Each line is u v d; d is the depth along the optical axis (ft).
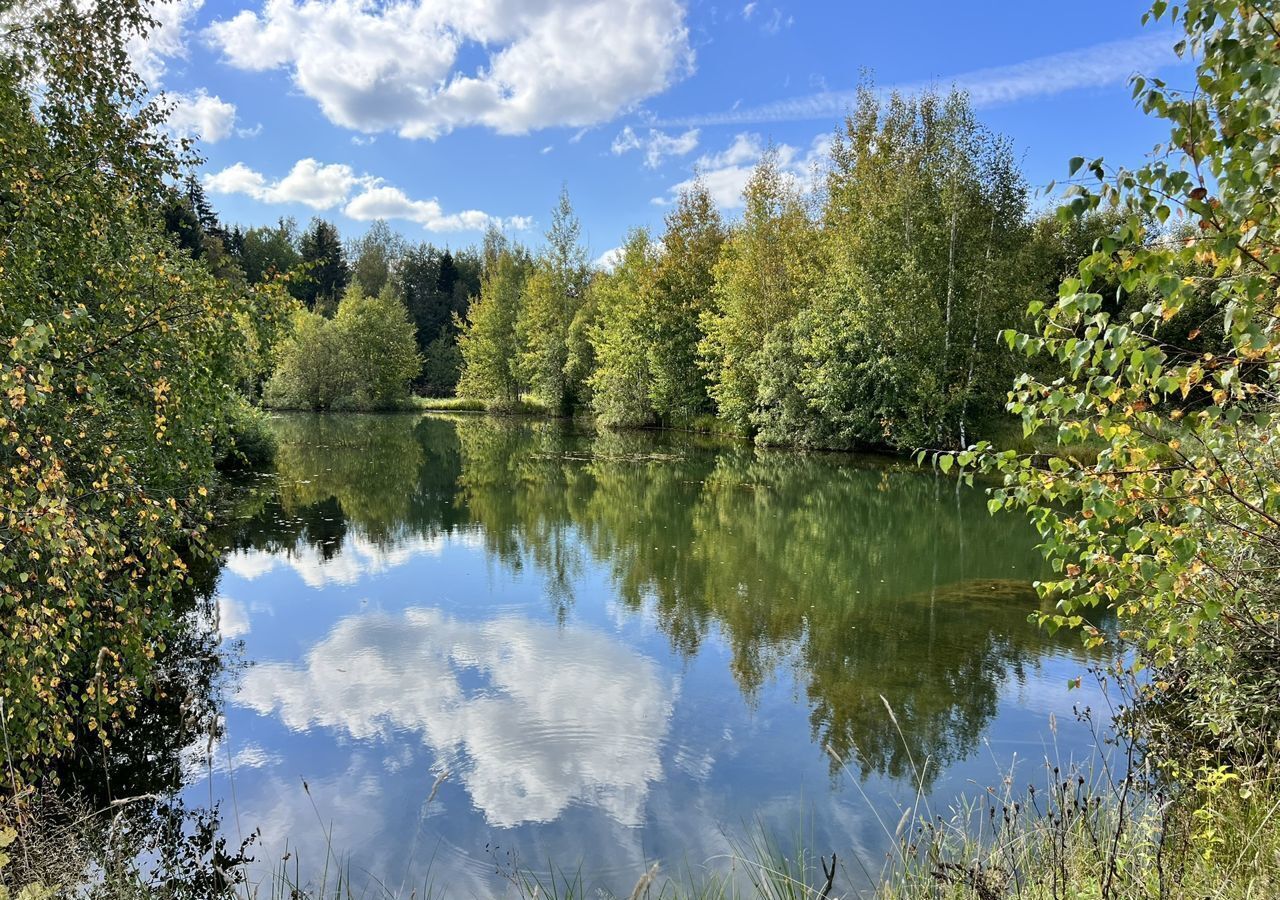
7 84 18.56
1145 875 10.82
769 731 21.91
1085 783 14.58
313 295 228.02
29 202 17.39
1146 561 9.93
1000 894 10.78
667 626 31.37
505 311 174.91
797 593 36.22
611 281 143.13
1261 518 10.71
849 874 15.14
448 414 172.04
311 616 32.48
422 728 22.13
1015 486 11.05
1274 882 10.52
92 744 20.53
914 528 51.24
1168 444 9.65
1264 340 7.96
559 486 69.67
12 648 13.41
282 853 16.26
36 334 12.14
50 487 13.44
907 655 27.86
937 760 20.10
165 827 17.21
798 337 89.61
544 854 16.21
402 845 16.55
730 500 62.18
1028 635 29.91
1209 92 8.19
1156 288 8.54
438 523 53.06
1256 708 14.89
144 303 18.99
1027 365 75.36
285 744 21.11
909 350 76.64
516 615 32.83
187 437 21.06
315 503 59.82
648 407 133.08
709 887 14.82
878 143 84.43
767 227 97.66
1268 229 8.29
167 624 17.61
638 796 18.53
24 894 11.16
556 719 22.71
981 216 78.59
